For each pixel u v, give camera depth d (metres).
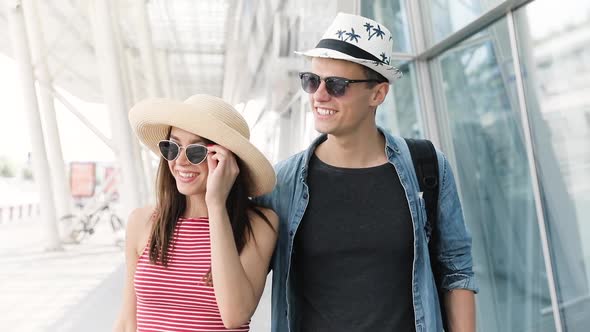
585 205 2.93
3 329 7.83
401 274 1.63
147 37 17.61
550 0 3.04
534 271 3.59
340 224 1.64
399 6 5.05
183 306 1.62
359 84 1.60
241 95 19.19
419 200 1.68
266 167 1.56
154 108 1.55
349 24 1.61
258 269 1.61
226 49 21.52
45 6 17.59
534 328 3.65
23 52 16.75
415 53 5.10
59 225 17.53
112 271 10.81
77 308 7.70
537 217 3.47
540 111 3.30
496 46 3.78
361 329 1.59
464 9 4.09
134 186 13.58
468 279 1.77
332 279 1.64
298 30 6.81
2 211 31.52
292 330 1.68
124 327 1.75
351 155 1.71
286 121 9.53
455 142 4.84
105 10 13.23
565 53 2.94
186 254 1.64
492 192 4.17
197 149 1.54
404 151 1.73
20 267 12.83
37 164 16.58
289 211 1.72
